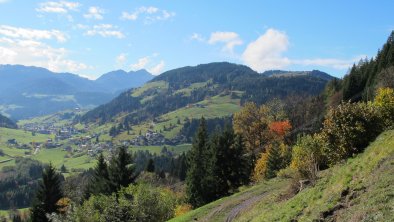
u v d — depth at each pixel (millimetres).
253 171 89062
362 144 35344
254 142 104438
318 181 28766
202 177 68312
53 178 63938
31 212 62875
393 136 26641
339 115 36562
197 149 72250
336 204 20125
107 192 62000
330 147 36688
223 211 39781
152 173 94250
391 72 93500
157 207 48250
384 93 44938
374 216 16391
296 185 32594
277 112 126562
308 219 20562
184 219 41219
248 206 38625
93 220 46312
